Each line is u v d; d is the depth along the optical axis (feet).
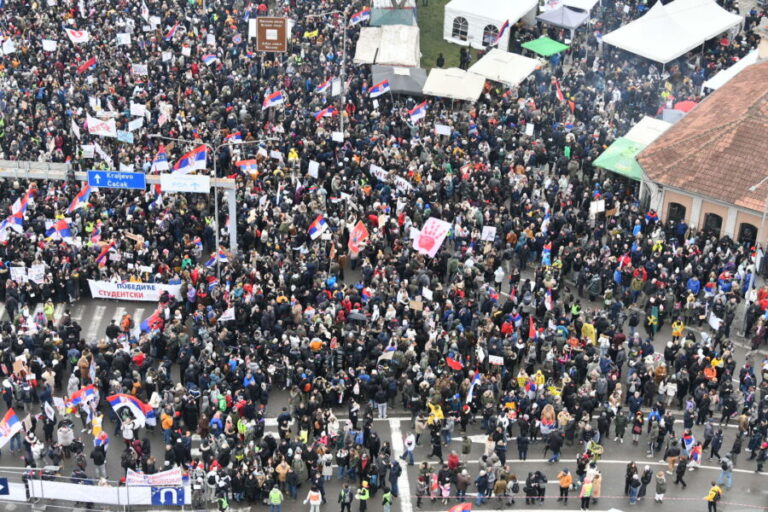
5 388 484.33
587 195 629.10
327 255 577.84
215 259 567.59
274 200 622.95
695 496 459.32
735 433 499.10
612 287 573.74
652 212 633.61
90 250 579.48
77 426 489.67
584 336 523.70
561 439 468.75
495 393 493.36
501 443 455.63
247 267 556.10
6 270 560.61
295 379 495.82
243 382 486.38
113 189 625.00
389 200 629.92
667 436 492.13
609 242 609.83
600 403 495.82
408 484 459.73
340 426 481.46
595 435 475.72
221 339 508.53
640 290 572.51
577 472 456.45
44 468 446.19
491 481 446.60
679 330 533.14
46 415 461.78
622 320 547.49
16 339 500.33
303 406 479.41
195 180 565.94
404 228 605.73
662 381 508.53
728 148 639.76
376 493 454.81
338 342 517.96
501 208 618.44
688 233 635.25
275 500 433.07
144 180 578.25
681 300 568.41
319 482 438.40
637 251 585.63
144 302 574.56
